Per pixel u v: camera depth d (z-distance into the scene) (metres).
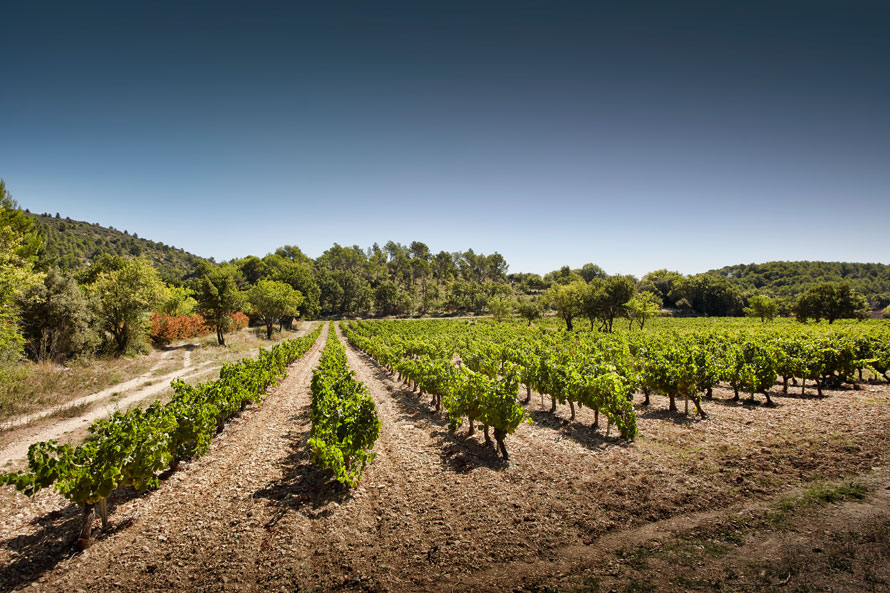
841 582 4.96
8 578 5.54
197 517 7.31
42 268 24.95
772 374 13.16
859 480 7.59
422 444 11.32
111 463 6.48
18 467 9.29
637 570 5.46
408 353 31.03
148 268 29.77
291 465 9.91
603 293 50.38
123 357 26.17
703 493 7.50
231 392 13.01
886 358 15.29
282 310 50.72
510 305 74.38
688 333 34.19
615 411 10.98
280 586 5.37
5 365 15.98
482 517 7.07
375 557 6.00
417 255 166.62
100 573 5.72
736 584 5.06
